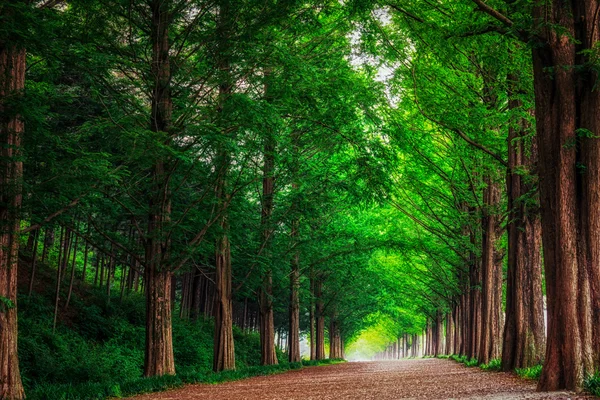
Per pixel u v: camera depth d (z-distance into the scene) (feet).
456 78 54.65
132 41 48.34
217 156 50.72
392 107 61.57
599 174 30.60
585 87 31.22
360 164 56.59
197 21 46.70
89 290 81.76
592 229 30.37
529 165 52.11
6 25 29.63
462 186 71.72
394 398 33.19
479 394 32.09
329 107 54.13
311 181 69.51
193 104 48.14
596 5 31.50
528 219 52.90
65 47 38.88
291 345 105.91
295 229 81.92
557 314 30.66
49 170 37.27
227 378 59.72
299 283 105.70
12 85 35.91
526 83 45.50
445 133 63.05
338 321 174.70
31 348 52.85
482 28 34.91
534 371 43.29
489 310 70.54
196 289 105.70
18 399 34.17
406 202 90.02
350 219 100.17
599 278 30.04
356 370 84.33
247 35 44.04
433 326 203.51
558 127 31.99
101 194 47.75
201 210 57.52
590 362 28.96
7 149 34.04
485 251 71.51
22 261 72.84
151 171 57.06
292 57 46.37
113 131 44.37
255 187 76.79
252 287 88.22
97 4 43.50
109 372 59.16
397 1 43.93
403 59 55.01
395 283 141.79
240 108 43.04
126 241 54.95
